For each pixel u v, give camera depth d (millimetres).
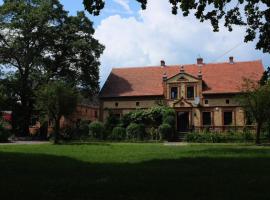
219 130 63125
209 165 17922
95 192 10648
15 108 69625
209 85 66000
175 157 23016
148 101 67188
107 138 58469
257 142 49250
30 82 70250
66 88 46250
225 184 11812
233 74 67500
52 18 69062
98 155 24922
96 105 100688
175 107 65625
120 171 15398
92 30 71500
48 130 67938
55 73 71000
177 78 65938
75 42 67938
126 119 63281
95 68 71375
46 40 69125
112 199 9789
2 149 32156
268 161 20047
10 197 10023
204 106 64688
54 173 14961
